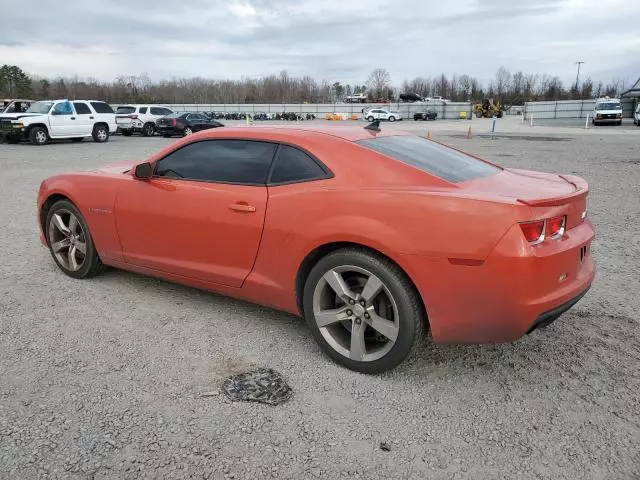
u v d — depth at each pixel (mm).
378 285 3033
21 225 7059
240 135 3725
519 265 2691
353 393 3004
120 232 4281
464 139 26766
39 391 2967
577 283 3037
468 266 2768
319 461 2430
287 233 3328
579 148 20422
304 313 3430
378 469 2385
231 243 3623
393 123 53969
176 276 4043
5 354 3398
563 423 2730
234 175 3666
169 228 3934
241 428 2662
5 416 2727
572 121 51750
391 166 3211
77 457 2426
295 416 2773
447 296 2852
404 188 3051
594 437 2615
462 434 2641
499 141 25047
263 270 3529
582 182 3471
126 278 4852
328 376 3188
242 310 4160
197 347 3537
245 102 95688
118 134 32250
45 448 2484
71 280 4801
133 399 2904
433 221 2836
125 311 4117
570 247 2906
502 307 2762
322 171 3322
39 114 21906
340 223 3084
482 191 3010
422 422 2738
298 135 3520
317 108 67438
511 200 2770
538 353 3480
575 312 4141
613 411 2832
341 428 2678
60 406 2824
